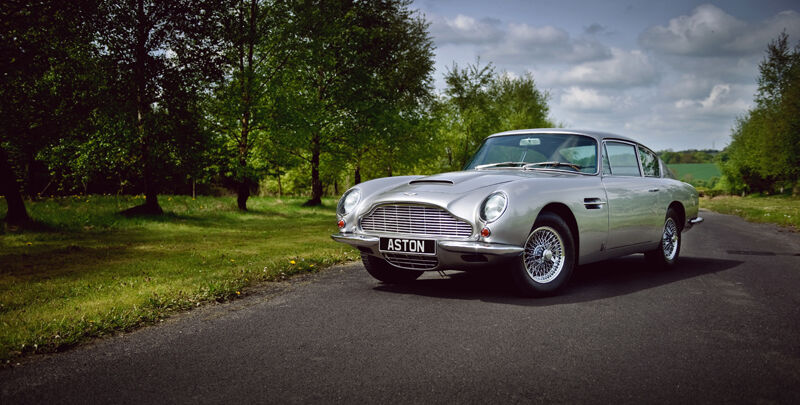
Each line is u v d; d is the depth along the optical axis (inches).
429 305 146.7
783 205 980.6
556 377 91.0
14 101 390.6
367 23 918.4
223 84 559.5
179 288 171.6
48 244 325.1
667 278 190.9
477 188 152.0
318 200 900.6
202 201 706.2
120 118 492.1
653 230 200.2
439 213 150.6
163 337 120.0
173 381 91.7
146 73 483.5
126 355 107.0
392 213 160.2
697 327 122.6
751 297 156.2
